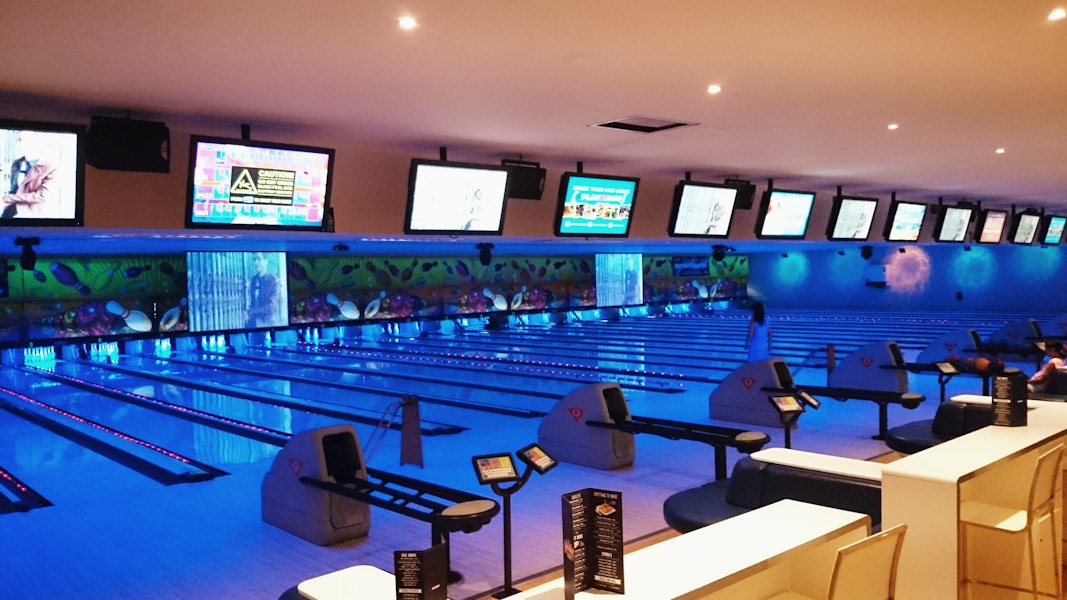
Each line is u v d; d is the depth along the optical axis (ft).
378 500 9.93
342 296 45.37
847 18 8.35
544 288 55.21
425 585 4.79
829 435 17.44
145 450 17.83
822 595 6.12
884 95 12.30
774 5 7.86
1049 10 8.27
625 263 59.41
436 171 16.21
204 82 10.44
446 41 8.84
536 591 5.05
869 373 22.11
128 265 37.70
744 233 26.78
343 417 21.49
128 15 7.64
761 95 12.05
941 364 18.99
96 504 13.47
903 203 28.71
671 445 17.17
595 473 14.92
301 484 11.51
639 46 9.21
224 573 10.27
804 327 45.68
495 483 8.75
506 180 17.30
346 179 16.85
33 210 11.31
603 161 19.31
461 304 50.88
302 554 10.92
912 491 7.21
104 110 11.91
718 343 39.14
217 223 13.17
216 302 39.68
